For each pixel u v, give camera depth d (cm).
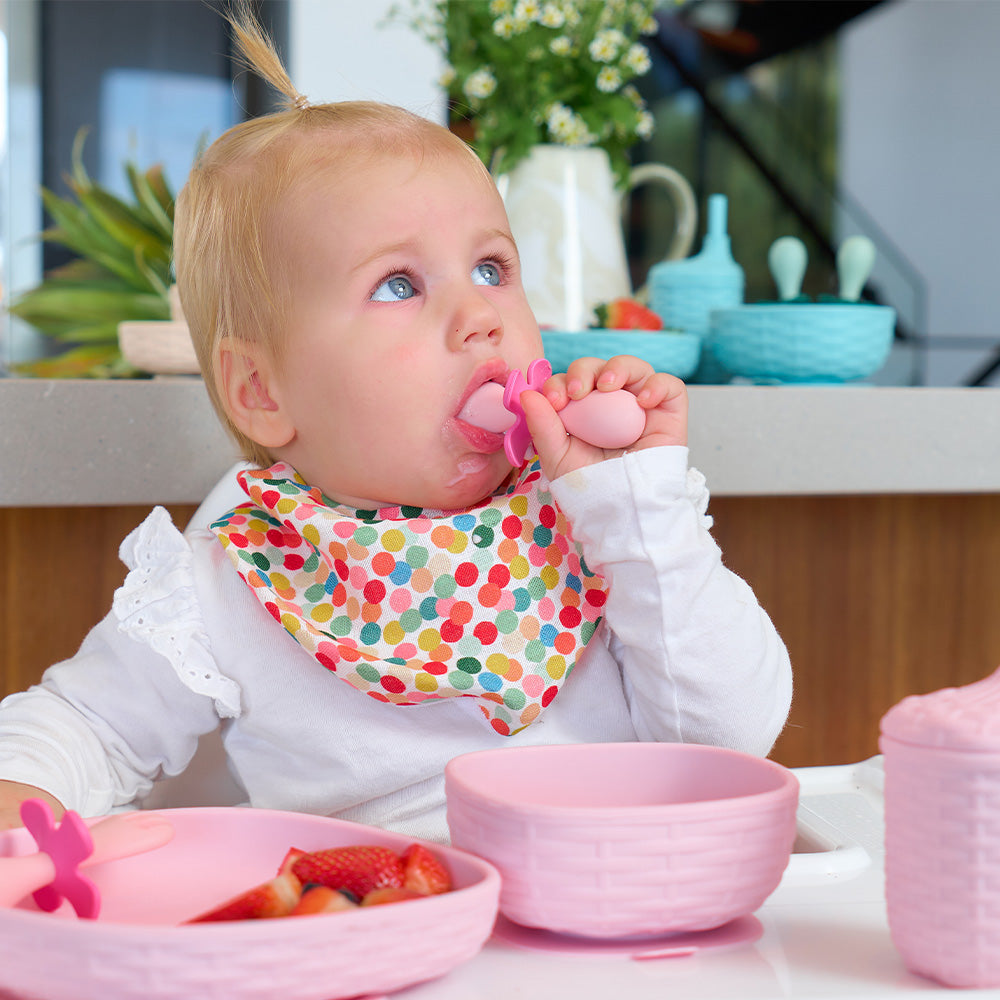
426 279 63
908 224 432
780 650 65
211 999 32
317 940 33
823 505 126
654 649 58
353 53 294
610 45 128
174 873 46
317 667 65
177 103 368
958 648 132
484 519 64
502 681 61
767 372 117
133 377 125
